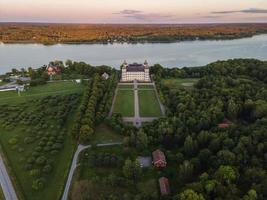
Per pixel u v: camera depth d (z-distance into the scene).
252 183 163.12
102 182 181.12
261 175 165.38
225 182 166.00
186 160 191.12
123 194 173.88
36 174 191.75
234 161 182.62
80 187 177.25
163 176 190.75
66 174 192.62
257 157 187.75
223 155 186.12
